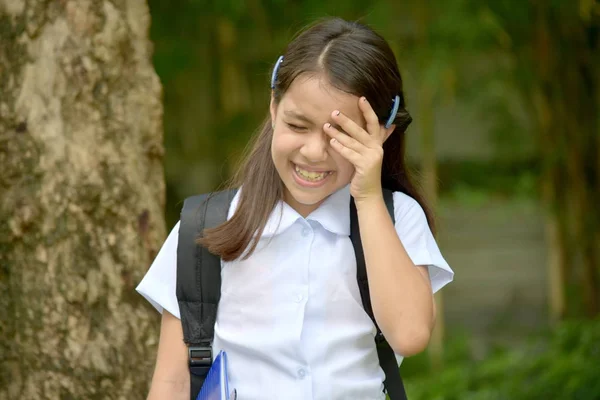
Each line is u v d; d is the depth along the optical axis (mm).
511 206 11375
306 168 2154
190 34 7262
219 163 7871
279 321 2236
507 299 9508
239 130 7793
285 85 2146
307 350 2223
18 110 2992
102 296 2975
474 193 11812
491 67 8281
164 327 2379
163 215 3186
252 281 2281
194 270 2318
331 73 2094
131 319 2998
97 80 3037
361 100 2119
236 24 7453
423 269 2338
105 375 2947
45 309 2947
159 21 6734
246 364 2260
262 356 2236
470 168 12250
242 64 7930
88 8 3043
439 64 7074
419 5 7039
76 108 3004
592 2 6941
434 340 7355
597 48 7422
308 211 2355
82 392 2936
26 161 2973
